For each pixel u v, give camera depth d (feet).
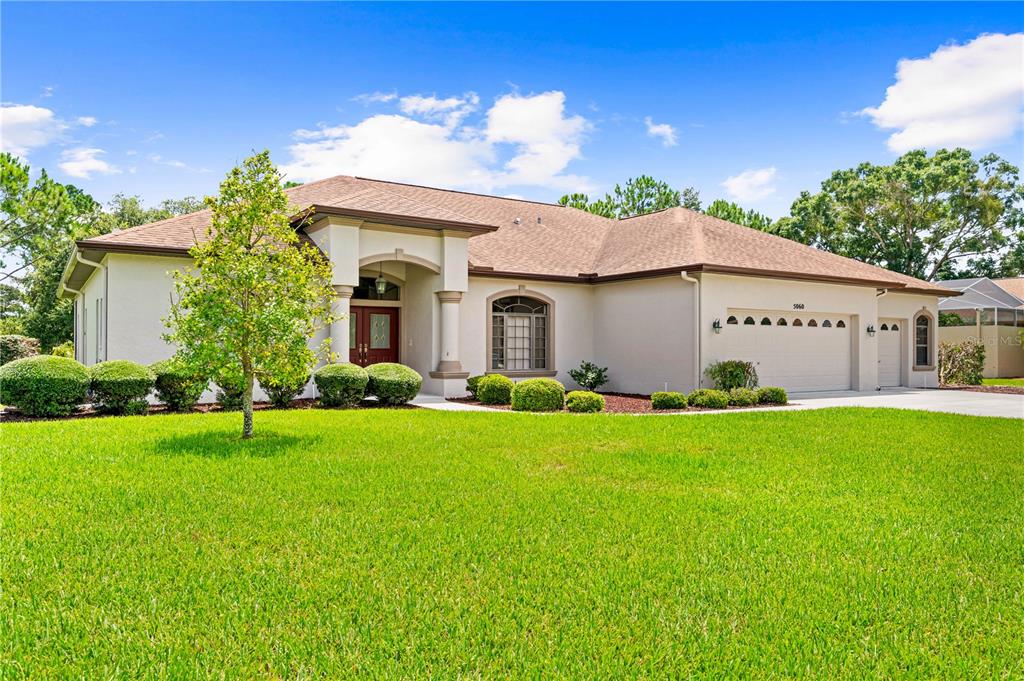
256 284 30.91
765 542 16.74
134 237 47.11
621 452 28.27
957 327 100.48
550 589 13.78
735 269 54.85
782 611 12.87
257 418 37.81
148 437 30.45
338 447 28.66
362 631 11.84
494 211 74.33
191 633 11.75
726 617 12.64
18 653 11.02
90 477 22.40
